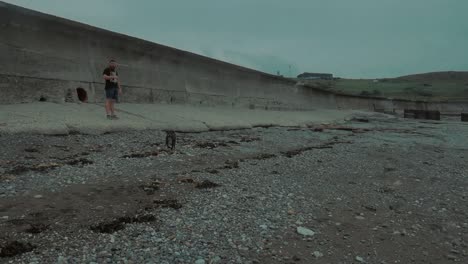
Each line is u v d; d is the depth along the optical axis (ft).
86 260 12.07
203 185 20.83
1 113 31.76
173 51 58.34
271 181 23.11
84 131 31.83
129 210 16.57
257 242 14.47
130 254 12.70
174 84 58.95
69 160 23.99
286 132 48.24
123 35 49.96
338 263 13.38
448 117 147.54
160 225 15.23
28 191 17.94
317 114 90.94
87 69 45.39
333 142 41.88
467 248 15.37
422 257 14.34
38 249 12.51
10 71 37.55
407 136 52.54
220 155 29.91
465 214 19.27
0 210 15.47
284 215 17.48
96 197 17.88
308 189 22.06
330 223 17.04
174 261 12.49
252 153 32.04
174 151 29.30
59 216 15.30
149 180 21.26
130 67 51.21
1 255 11.93
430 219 18.38
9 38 37.68
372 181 24.89
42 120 30.99
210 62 67.10
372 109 146.72
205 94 65.82
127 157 26.08
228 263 12.69
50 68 41.34
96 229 14.26
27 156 23.90
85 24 45.19
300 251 14.07
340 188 22.80
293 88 99.40
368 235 16.03
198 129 42.16
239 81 76.18
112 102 36.91
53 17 41.63
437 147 41.75
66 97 42.52
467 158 34.91
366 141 44.01
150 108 47.42
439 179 26.14
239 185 21.66
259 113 67.21
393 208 19.69
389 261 13.84
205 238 14.42
